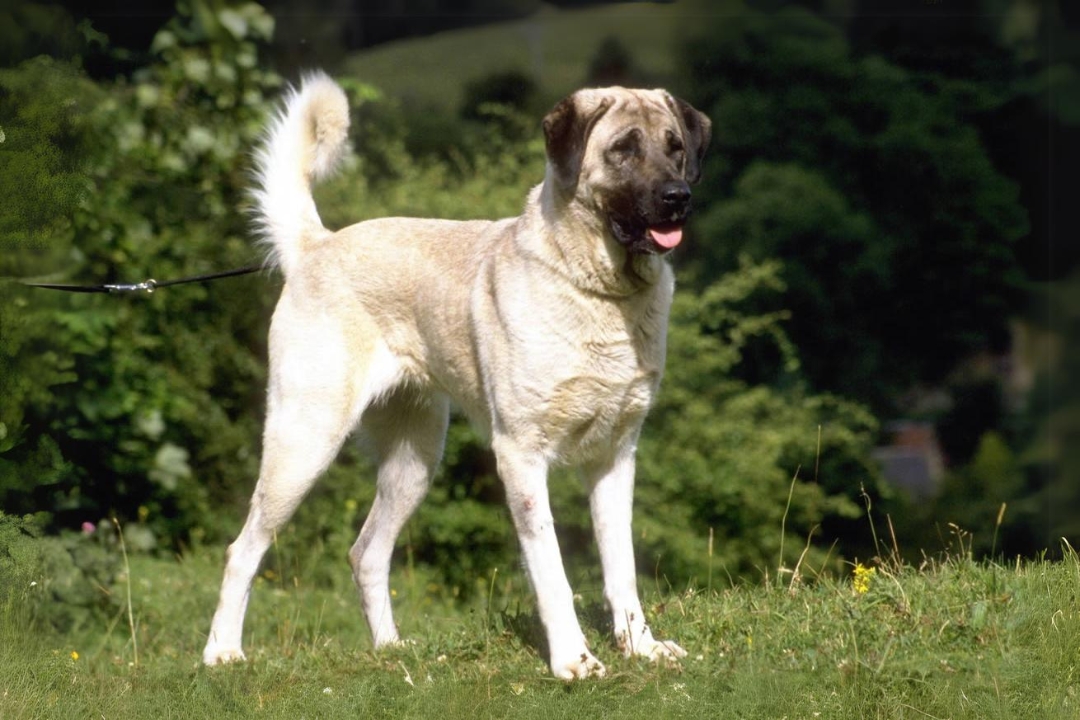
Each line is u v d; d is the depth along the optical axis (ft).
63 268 30.40
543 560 17.85
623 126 17.79
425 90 46.21
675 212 17.31
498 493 36.78
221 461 36.37
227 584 20.30
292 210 21.72
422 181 37.86
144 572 30.71
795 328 44.96
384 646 19.94
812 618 18.53
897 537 41.29
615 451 18.69
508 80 46.96
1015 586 18.53
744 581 22.00
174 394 34.81
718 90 47.42
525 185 37.29
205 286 35.53
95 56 35.14
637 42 47.75
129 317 33.22
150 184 34.68
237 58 34.99
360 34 46.26
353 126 42.96
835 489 41.11
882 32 47.62
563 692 16.69
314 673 18.61
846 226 44.83
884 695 15.79
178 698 17.80
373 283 20.45
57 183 28.19
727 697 16.16
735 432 37.06
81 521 31.99
